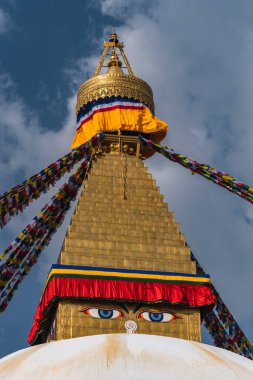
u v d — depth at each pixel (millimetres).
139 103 34688
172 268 28609
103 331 26375
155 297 26906
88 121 34469
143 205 30953
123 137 33656
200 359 20344
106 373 19047
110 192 31328
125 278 27156
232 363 20828
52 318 28062
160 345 20938
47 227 32031
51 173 31766
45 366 19812
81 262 28109
